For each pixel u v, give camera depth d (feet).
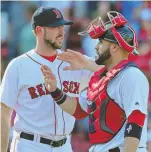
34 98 57.26
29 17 114.62
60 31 57.52
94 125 48.34
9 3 118.21
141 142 47.65
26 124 57.72
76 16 111.75
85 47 107.04
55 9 57.62
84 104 51.93
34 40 111.75
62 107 52.60
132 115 45.55
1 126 57.57
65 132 58.70
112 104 47.01
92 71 57.47
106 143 47.52
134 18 108.99
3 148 57.98
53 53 58.44
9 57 111.24
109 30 48.11
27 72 57.16
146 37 105.60
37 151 57.62
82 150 96.02
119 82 46.78
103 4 110.93
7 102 57.11
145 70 101.86
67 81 58.70
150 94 97.96
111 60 48.98
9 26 114.32
